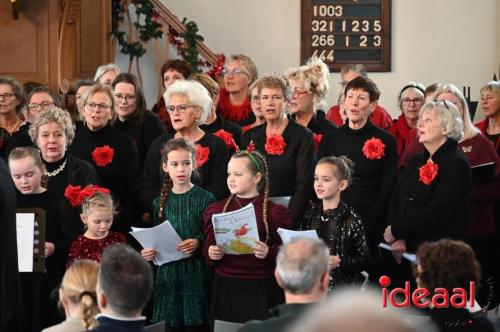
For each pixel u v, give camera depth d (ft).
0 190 17.25
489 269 27.27
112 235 21.70
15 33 35.14
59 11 35.35
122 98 26.07
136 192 23.44
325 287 12.95
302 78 27.02
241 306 20.29
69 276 14.16
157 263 21.33
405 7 46.52
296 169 23.40
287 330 11.78
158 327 15.70
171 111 23.31
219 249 20.07
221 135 25.00
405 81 46.62
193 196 21.72
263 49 46.39
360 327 7.42
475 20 46.68
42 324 21.25
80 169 22.70
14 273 17.97
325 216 20.90
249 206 19.65
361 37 46.37
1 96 26.50
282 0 46.29
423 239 21.58
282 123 23.99
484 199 25.25
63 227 21.88
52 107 23.20
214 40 46.34
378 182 23.94
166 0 46.24
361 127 24.22
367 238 23.56
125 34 39.88
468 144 25.53
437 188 21.47
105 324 12.53
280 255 12.94
